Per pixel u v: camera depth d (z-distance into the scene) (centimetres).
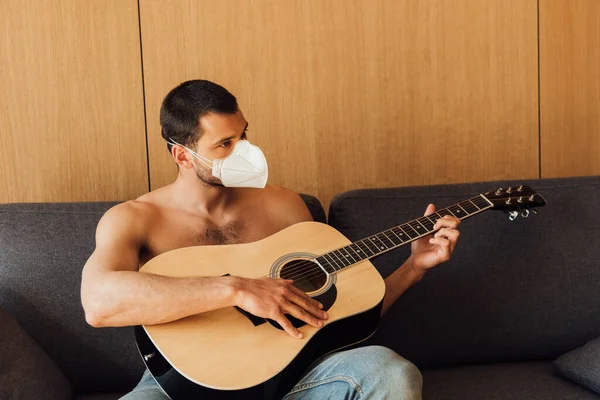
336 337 164
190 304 156
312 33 246
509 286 203
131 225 181
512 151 263
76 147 235
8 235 192
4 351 167
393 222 206
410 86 254
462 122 258
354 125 252
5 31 228
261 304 155
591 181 214
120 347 191
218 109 179
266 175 183
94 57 233
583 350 189
